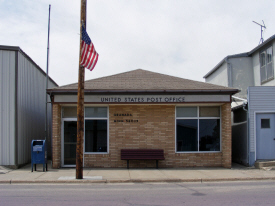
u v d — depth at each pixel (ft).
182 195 27.09
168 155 44.04
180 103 43.06
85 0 34.88
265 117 44.62
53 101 42.04
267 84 56.95
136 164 43.60
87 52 34.50
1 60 42.47
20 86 44.04
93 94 41.98
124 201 24.67
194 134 45.09
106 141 44.14
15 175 36.73
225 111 43.62
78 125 34.47
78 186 31.58
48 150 60.64
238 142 49.19
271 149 44.29
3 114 42.11
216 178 35.29
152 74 50.26
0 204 23.43
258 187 30.99
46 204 23.48
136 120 44.14
